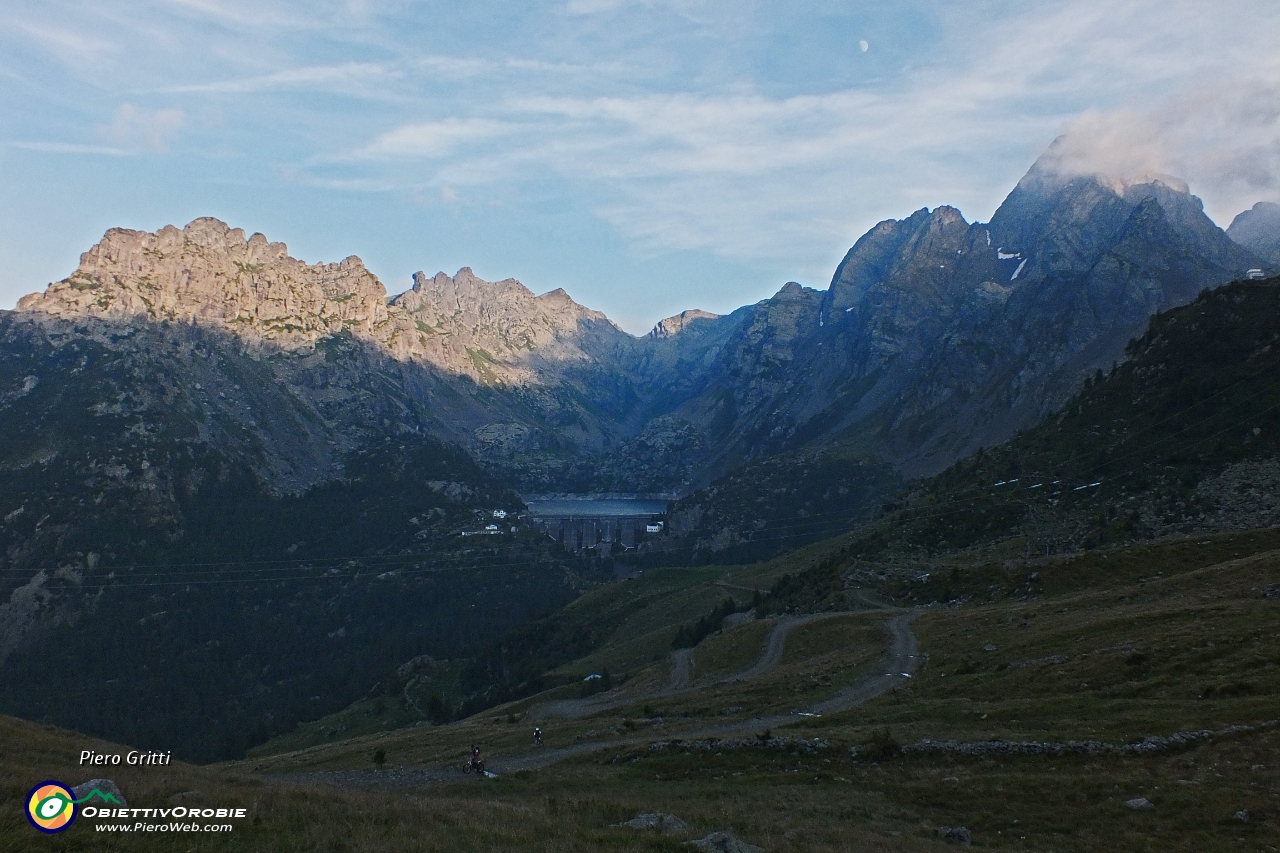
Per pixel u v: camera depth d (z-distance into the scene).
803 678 84.12
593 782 56.19
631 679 130.75
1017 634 76.56
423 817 34.78
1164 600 72.81
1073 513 141.12
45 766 42.25
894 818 40.62
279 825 31.03
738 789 49.41
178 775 46.12
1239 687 46.56
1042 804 39.44
